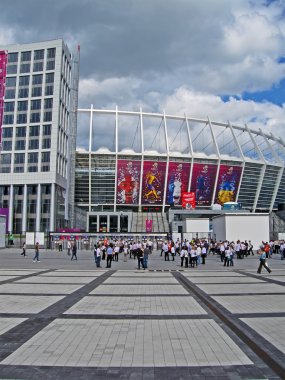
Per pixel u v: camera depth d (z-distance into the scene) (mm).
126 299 12289
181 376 5266
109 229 121000
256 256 41156
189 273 22969
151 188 126250
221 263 32062
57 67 97625
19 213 95688
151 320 9047
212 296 12898
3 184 96125
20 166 95938
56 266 28203
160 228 113500
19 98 98250
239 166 131375
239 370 5504
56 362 5883
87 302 11586
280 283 17156
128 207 130000
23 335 7535
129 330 8000
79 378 5191
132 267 27719
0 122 97875
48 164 94312
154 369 5559
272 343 6859
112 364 5789
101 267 27469
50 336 7469
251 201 136875
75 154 117188
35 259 34875
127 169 125375
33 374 5348
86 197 126750
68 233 61594
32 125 96500
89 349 6594
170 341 7109
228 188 130875
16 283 16797
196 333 7738
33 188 95625
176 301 11930
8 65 99812
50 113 96062
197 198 129125
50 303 11375
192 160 127375
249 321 8789
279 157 143500
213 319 9180
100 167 124938
